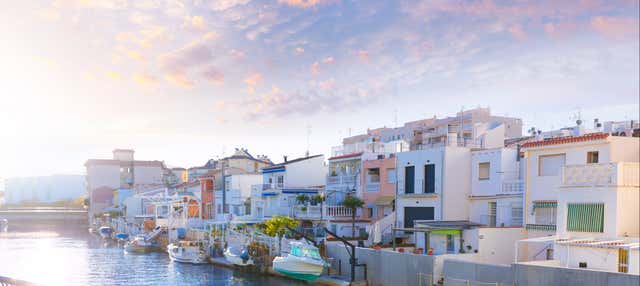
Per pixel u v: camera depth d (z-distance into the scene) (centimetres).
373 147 6006
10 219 13925
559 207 3238
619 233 2925
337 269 4350
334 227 5300
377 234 4581
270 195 6744
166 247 7481
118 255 7069
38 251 7619
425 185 4697
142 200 11744
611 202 2966
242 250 5416
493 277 3078
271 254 5097
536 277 2838
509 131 9100
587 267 2934
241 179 8150
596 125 5094
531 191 3816
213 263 5919
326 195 5909
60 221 14338
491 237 3778
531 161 3841
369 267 3988
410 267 3606
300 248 4488
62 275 5209
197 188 9962
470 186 4591
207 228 7412
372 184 5362
